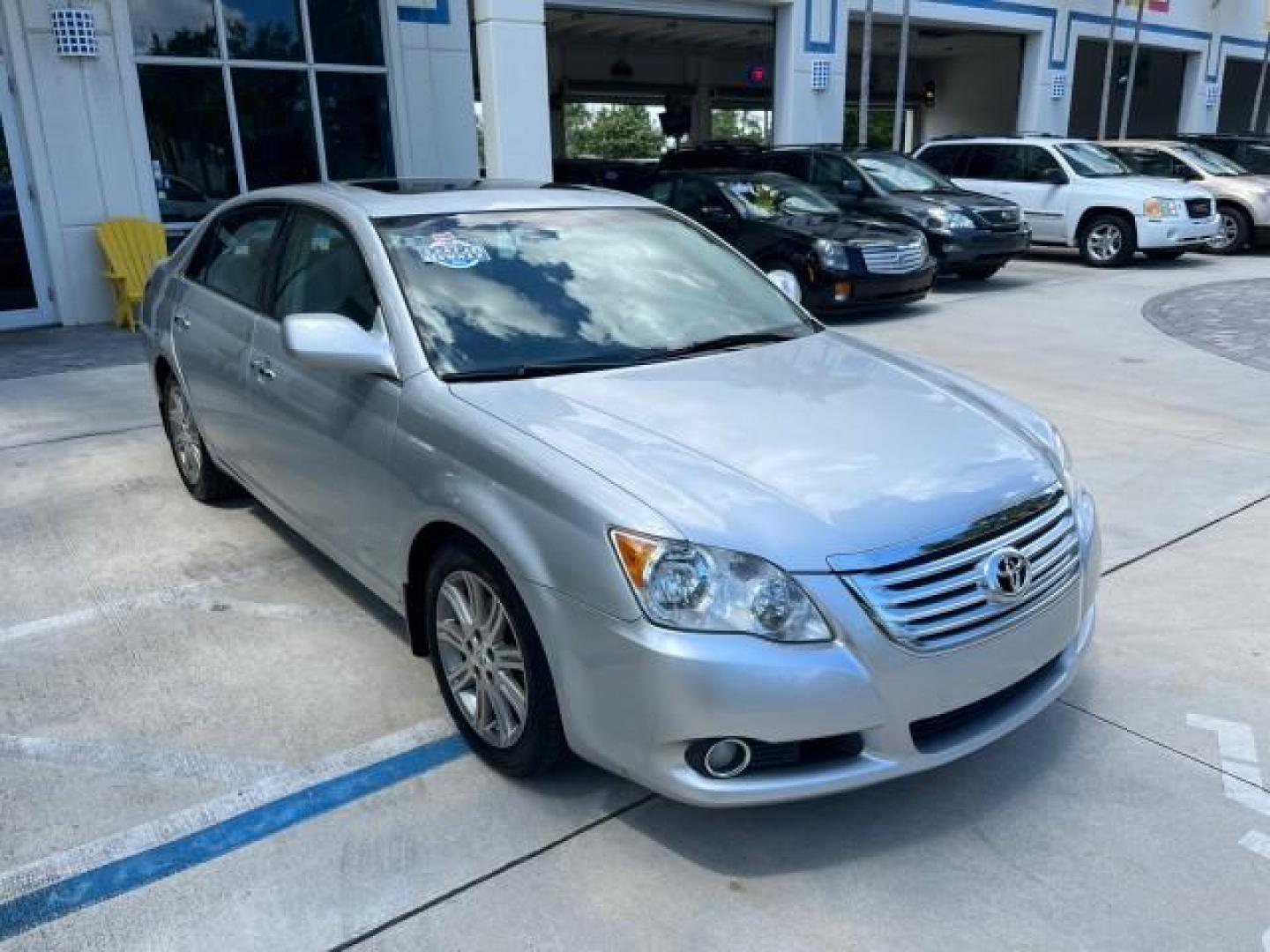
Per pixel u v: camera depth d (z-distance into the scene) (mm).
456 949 2473
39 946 2486
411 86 12203
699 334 3795
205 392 4699
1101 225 14938
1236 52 27062
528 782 3074
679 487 2666
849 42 25672
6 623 4113
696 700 2465
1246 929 2514
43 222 10320
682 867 2732
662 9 16188
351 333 3299
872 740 2592
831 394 3332
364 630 4031
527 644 2814
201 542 4895
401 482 3223
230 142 11211
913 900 2617
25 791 3070
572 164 18422
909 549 2615
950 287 13188
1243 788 3031
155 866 2750
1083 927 2525
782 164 14008
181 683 3654
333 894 2648
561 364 3420
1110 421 6828
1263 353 8914
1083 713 3414
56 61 10078
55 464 6066
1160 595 4266
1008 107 28156
